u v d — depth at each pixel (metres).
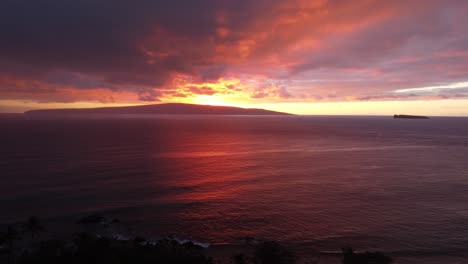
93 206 52.62
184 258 32.62
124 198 57.22
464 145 144.88
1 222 45.38
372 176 76.50
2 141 152.38
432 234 41.47
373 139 176.88
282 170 84.94
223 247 37.59
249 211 50.22
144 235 41.12
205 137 190.25
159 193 60.88
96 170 83.56
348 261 33.75
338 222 45.59
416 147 138.25
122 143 151.75
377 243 38.97
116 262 30.41
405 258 35.25
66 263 30.36
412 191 62.16
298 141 167.38
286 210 50.69
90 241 34.50
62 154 112.12
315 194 60.00
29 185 66.00
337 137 190.62
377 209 51.19
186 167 89.56
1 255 34.50
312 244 38.66
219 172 82.19
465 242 39.00
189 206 52.62
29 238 39.75
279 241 39.38
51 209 51.03
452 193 60.72
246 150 129.62
